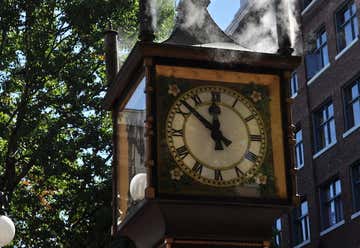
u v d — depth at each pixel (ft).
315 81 113.29
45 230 69.77
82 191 69.77
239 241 12.50
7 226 29.81
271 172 12.79
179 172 12.38
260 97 13.06
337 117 106.73
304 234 113.60
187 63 12.72
